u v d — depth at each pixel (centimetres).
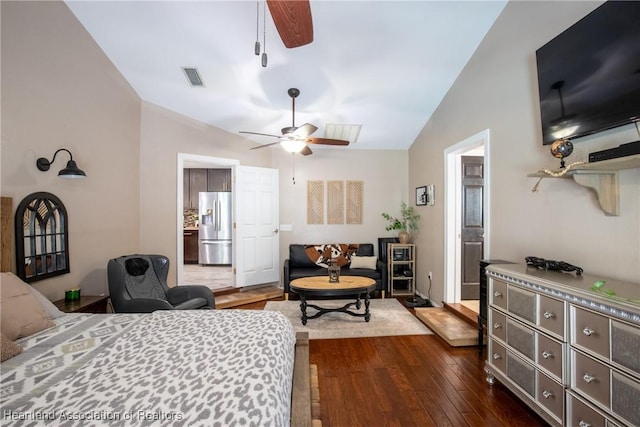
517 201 247
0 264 196
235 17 258
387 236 535
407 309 395
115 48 299
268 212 497
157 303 250
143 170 368
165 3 249
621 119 157
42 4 233
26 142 221
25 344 140
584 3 188
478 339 272
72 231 265
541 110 210
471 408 194
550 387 162
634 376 121
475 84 305
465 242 380
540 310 170
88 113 284
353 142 505
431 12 258
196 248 718
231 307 408
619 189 168
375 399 204
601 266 179
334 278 360
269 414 89
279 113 405
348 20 261
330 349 279
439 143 392
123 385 100
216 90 355
